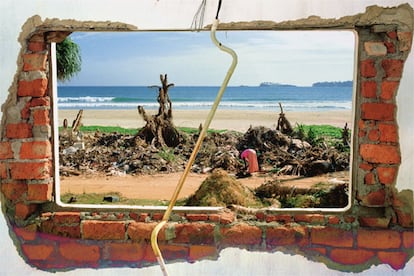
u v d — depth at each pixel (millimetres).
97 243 2039
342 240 1992
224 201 3078
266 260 2018
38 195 2006
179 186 1621
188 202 3223
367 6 1854
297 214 2035
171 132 7512
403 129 1924
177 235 2023
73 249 2043
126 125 13211
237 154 6824
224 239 2018
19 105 1972
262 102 21484
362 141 1976
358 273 2002
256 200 3891
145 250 2031
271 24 1897
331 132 9688
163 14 1913
